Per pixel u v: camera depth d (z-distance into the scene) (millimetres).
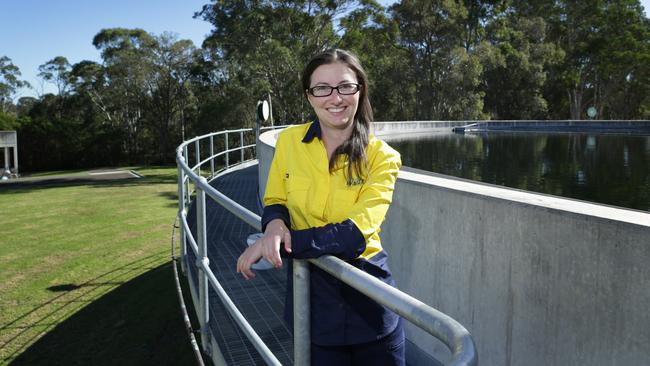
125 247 9352
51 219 12383
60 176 30688
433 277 2801
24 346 5434
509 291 2297
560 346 2061
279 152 1692
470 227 2518
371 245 1558
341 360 1567
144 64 49156
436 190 2760
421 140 12836
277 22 40438
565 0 56969
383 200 1499
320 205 1570
